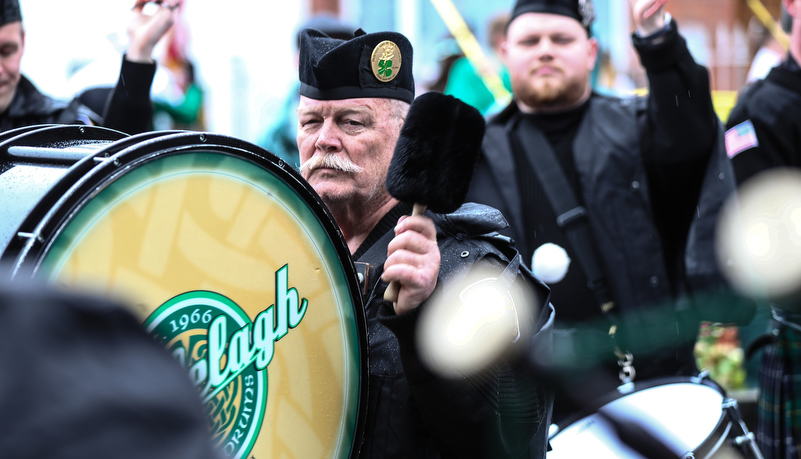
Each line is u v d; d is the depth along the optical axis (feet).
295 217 8.17
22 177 6.68
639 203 17.08
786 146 19.04
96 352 2.56
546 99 17.72
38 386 2.46
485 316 8.84
